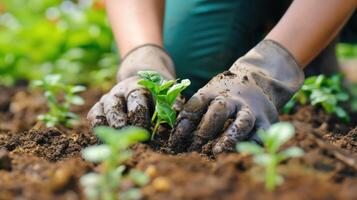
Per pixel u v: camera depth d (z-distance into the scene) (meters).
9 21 2.86
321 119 1.50
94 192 0.91
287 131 0.93
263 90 1.14
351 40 1.82
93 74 2.36
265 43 1.18
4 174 1.02
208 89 1.14
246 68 1.16
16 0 3.11
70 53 2.42
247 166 0.97
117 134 0.92
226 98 1.11
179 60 1.62
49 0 3.00
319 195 0.89
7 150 1.19
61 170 0.99
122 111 1.16
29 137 1.22
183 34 1.61
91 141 1.18
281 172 0.95
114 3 1.33
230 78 1.14
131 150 1.08
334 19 1.16
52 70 2.39
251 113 1.10
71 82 2.33
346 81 1.67
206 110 1.13
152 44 1.27
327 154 1.02
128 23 1.30
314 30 1.16
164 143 1.15
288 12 1.19
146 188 0.93
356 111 1.62
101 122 1.17
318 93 1.48
